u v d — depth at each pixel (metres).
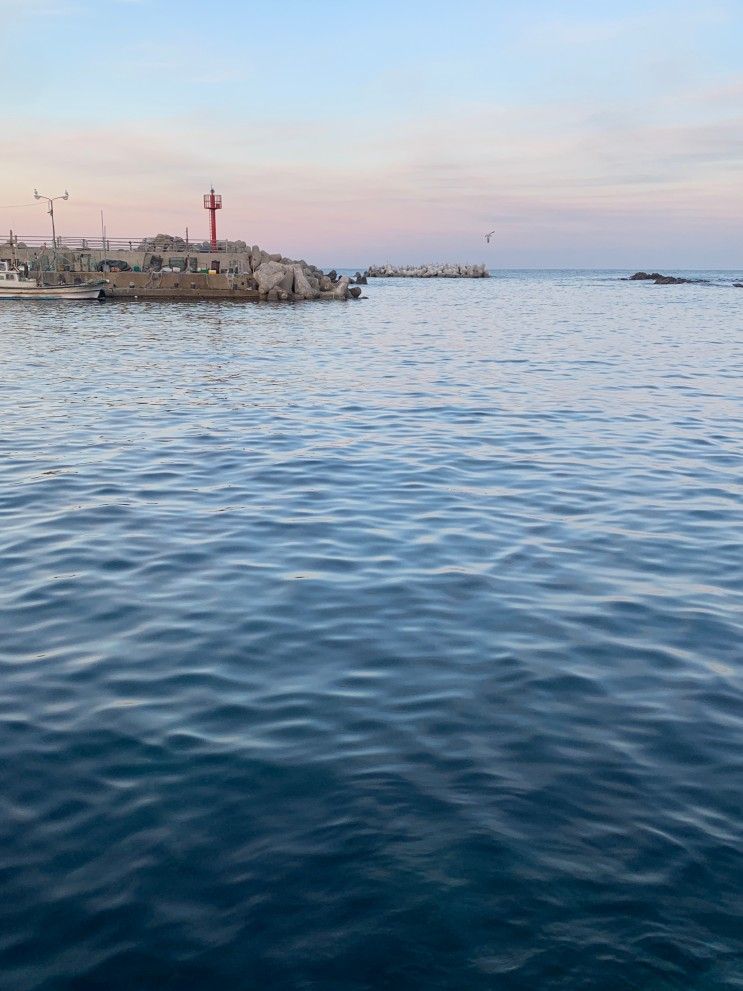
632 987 4.01
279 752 5.90
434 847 4.91
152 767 5.72
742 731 6.24
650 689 6.88
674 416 20.27
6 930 4.33
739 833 5.05
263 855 4.86
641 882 4.64
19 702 6.61
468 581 9.26
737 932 4.32
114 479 13.84
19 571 9.52
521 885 4.62
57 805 5.31
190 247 79.19
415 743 6.02
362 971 4.10
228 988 4.01
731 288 139.75
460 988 4.01
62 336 41.47
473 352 35.59
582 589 9.08
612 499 12.77
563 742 6.05
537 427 18.75
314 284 83.50
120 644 7.66
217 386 25.17
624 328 49.84
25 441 16.86
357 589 9.00
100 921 4.39
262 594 8.85
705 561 10.02
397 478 14.01
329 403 22.14
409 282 154.12
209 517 11.67
